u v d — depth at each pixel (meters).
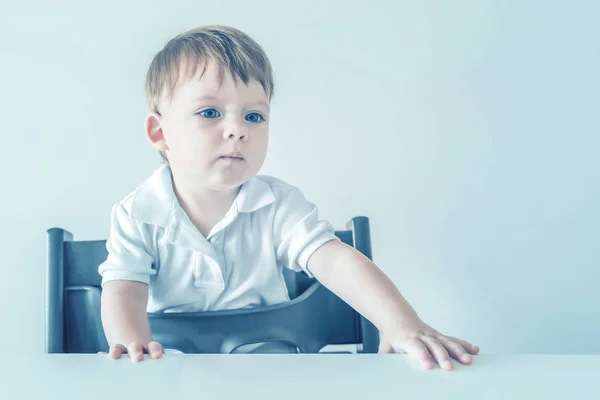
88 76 1.18
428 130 1.19
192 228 0.86
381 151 1.18
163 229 0.87
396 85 1.19
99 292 0.90
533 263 1.18
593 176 1.19
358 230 0.94
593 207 1.19
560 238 1.18
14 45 1.18
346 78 1.18
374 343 0.88
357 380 0.30
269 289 0.89
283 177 1.17
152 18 1.18
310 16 1.18
